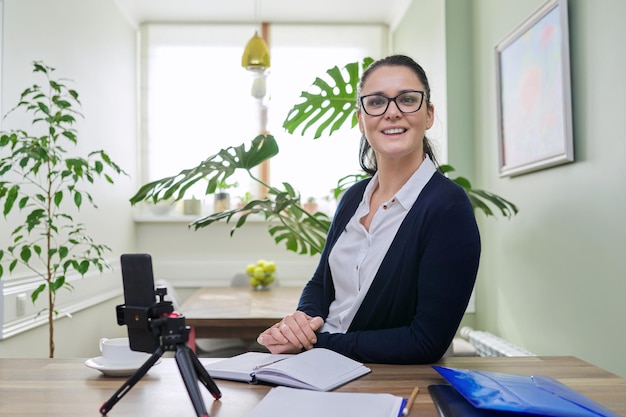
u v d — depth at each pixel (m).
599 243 2.22
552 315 2.62
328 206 5.15
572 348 2.43
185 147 5.19
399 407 0.95
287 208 2.75
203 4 4.89
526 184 2.91
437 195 1.39
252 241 5.16
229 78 5.22
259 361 1.25
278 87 5.23
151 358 0.97
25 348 2.98
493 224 3.38
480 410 0.94
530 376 1.12
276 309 3.11
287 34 5.27
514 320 3.06
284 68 5.25
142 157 5.18
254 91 4.49
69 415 0.96
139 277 0.99
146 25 5.20
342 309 1.52
